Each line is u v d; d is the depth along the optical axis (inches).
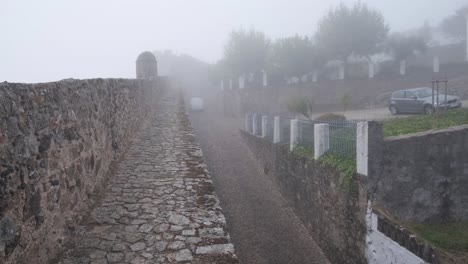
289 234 398.0
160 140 446.0
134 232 207.6
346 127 331.9
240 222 419.2
